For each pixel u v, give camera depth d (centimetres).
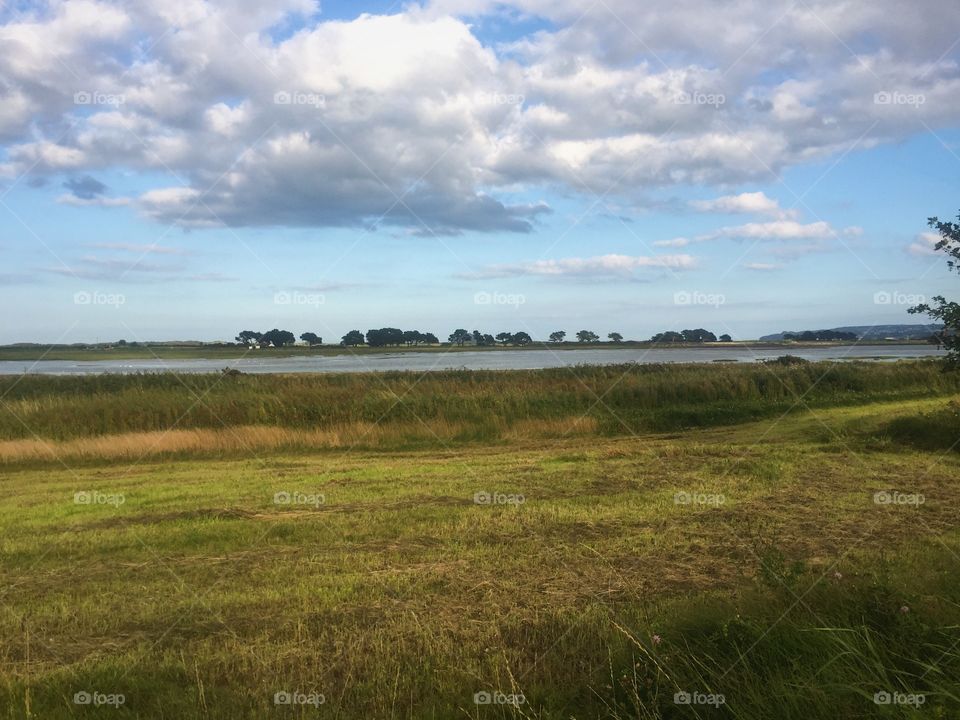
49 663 529
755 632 476
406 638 564
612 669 469
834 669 425
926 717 371
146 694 477
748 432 1911
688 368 3098
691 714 412
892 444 1553
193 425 1914
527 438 1914
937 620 484
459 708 449
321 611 621
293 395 2116
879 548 799
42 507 1023
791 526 898
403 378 2623
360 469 1361
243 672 511
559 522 917
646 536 849
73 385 2386
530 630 573
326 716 446
